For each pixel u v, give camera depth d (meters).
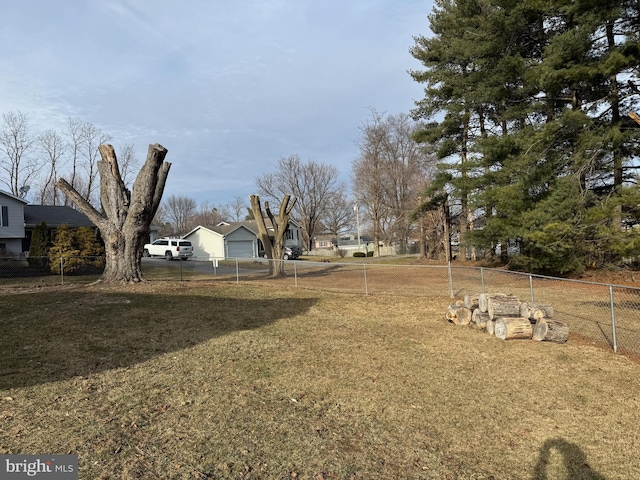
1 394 4.43
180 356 6.08
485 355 6.60
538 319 7.75
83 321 7.84
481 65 17.25
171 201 83.19
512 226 15.55
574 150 14.86
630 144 14.84
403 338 7.59
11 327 7.29
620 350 6.94
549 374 5.79
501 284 15.82
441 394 5.05
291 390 5.00
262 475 3.22
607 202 12.09
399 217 40.28
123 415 4.11
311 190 52.09
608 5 12.84
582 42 13.12
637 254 9.66
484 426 4.28
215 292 12.02
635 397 5.05
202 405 4.45
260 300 11.13
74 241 17.88
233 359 6.04
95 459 3.29
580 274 15.91
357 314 9.80
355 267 25.77
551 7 13.84
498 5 15.76
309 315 9.48
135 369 5.46
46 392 4.56
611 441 4.02
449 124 22.70
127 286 11.75
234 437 3.79
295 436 3.88
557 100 16.95
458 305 9.16
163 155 11.78
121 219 12.36
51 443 3.50
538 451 3.83
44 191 37.88
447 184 23.80
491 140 16.92
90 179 38.16
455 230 29.52
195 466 3.28
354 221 60.41
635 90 14.52
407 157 40.66
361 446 3.78
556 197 13.93
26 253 22.06
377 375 5.62
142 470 3.18
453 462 3.59
